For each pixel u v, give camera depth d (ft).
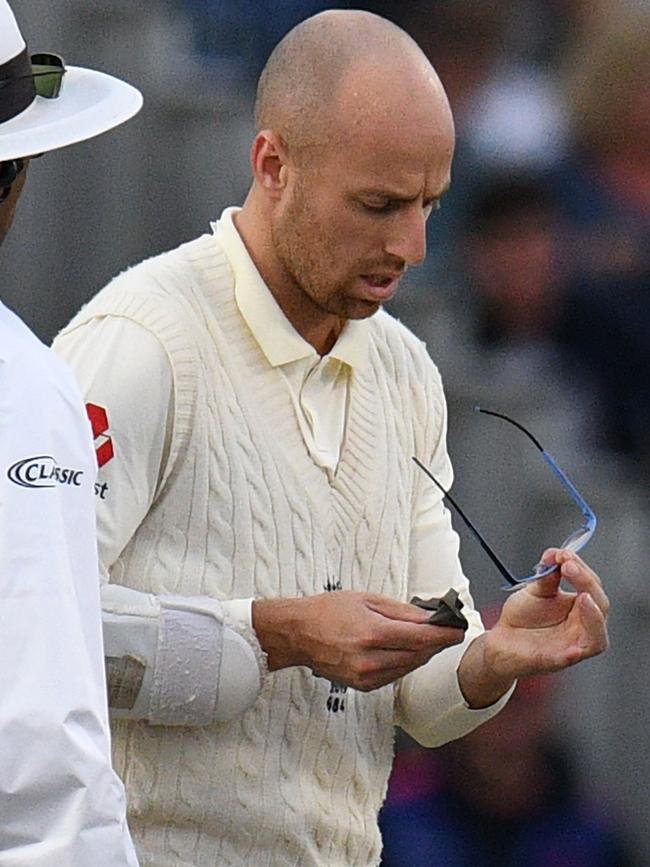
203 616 36.01
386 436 39.50
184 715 36.04
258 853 37.70
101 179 71.20
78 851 27.17
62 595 27.86
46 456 28.37
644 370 73.77
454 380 73.10
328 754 38.29
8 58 31.37
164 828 36.96
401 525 39.45
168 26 73.41
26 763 27.07
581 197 74.90
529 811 69.21
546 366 74.38
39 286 70.38
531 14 76.74
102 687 28.50
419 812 68.80
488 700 39.65
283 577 37.35
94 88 33.96
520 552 72.13
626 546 72.18
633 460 73.31
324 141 35.73
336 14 36.76
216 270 37.88
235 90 73.72
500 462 72.74
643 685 71.46
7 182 30.94
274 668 36.58
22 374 28.78
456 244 75.51
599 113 74.95
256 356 37.60
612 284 74.28
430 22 76.54
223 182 72.43
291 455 37.68
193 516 36.73
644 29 74.69
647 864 70.13
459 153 75.51
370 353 39.70
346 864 39.22
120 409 35.76
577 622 37.96
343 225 36.01
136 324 36.55
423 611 36.04
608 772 70.90
